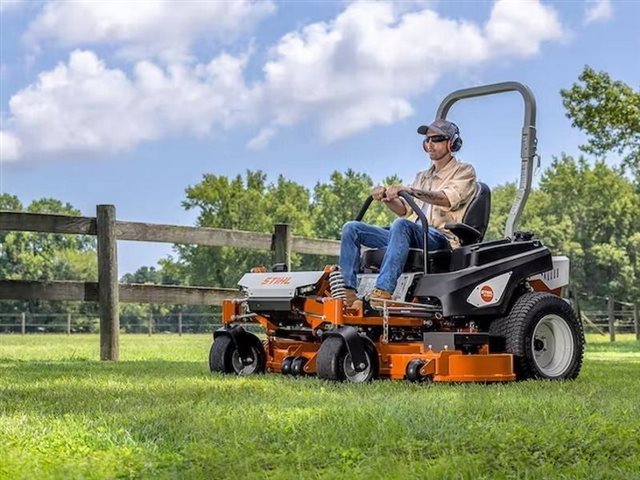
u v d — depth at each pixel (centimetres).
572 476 272
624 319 3625
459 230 593
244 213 5419
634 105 1931
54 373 655
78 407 425
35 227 860
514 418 373
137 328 5366
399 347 568
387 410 378
